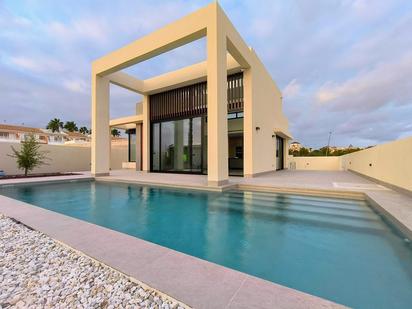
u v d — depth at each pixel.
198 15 6.66
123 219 4.09
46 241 2.54
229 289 1.52
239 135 12.14
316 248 2.74
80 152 14.23
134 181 8.22
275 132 13.34
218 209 4.68
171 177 9.27
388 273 2.13
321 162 18.09
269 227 3.54
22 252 2.28
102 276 1.81
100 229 2.86
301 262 2.38
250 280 1.64
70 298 1.56
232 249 2.76
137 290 1.60
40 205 5.22
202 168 10.53
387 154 6.04
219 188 6.21
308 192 5.94
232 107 9.74
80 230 2.82
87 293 1.61
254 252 2.66
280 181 7.50
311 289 1.87
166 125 12.27
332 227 3.48
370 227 3.46
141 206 5.04
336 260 2.42
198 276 1.70
